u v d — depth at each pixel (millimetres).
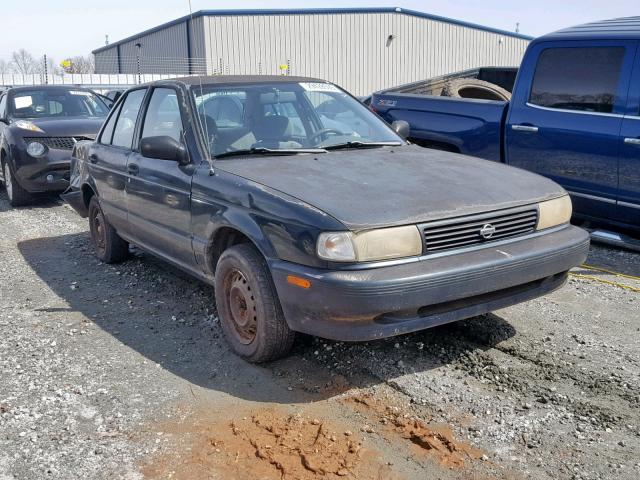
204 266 4469
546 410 3439
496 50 37125
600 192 6289
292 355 4176
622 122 6020
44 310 5227
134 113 5695
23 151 9375
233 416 3498
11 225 8555
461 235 3668
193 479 2963
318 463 3025
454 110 7543
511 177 4289
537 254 3834
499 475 2928
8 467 3092
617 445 3129
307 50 32094
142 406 3633
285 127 4836
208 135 4594
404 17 33750
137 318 4977
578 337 4312
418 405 3529
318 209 3529
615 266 5930
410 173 4129
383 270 3414
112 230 6203
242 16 30562
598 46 6285
